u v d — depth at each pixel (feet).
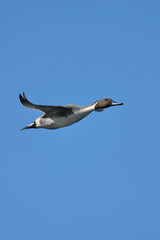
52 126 51.88
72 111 51.01
